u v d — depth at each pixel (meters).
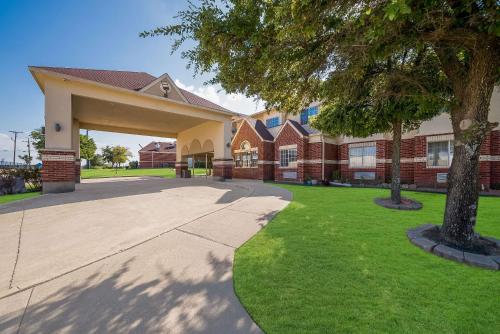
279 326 2.31
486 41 3.62
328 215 6.64
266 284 3.08
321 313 2.49
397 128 8.32
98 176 26.28
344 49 3.89
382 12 2.78
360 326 2.29
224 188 12.82
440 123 13.44
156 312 2.56
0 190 11.42
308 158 19.17
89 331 2.28
